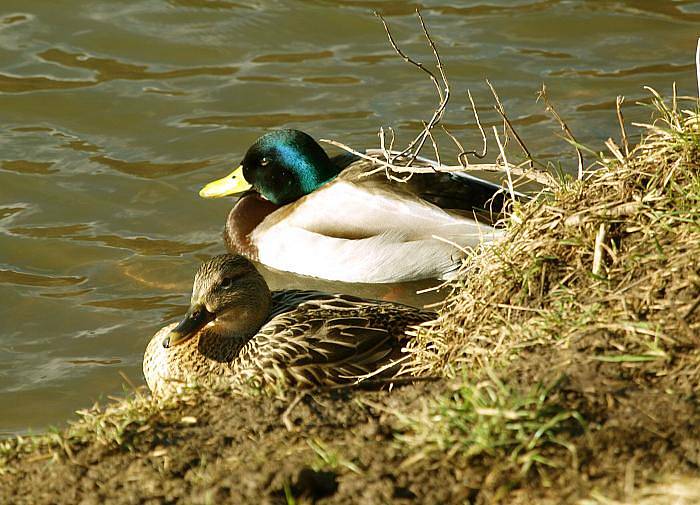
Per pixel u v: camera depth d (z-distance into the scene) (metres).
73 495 7.34
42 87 17.59
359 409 7.72
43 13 19.52
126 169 15.80
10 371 11.50
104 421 8.02
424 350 9.31
